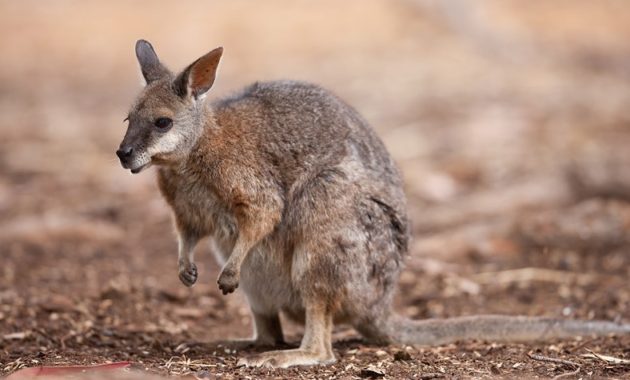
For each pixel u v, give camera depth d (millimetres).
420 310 19391
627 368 13930
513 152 31297
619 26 53531
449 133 33906
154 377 12234
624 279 20703
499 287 20797
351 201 15203
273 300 15797
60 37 56531
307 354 14641
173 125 14828
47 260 22766
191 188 15242
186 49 50188
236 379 13375
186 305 19500
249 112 15359
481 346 16047
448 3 52469
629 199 26453
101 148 35500
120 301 19062
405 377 13586
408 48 48406
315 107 15641
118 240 24984
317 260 15016
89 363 13977
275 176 15141
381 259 15602
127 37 55375
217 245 15758
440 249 23391
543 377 13375
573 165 28906
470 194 27938
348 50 48438
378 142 16266
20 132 38062
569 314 18516
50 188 30562
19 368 13656
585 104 37625
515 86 40844
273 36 52625
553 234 24000
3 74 48875
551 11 56625
